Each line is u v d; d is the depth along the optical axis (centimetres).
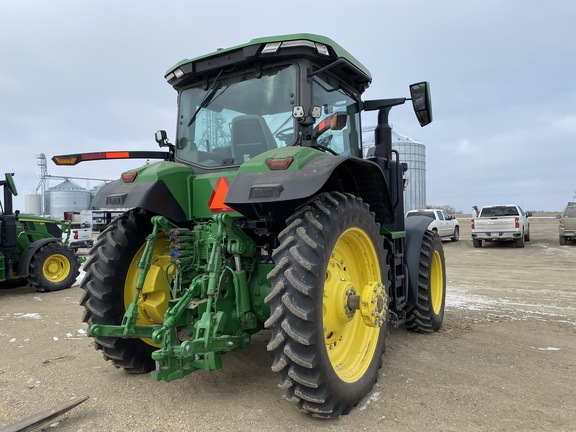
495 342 471
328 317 310
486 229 1791
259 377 363
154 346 383
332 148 385
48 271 913
